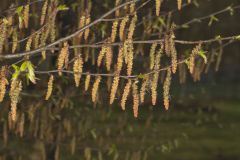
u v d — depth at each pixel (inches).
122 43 245.3
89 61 424.2
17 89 254.7
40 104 435.8
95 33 390.0
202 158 910.4
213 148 965.2
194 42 243.6
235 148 983.0
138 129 628.4
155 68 246.2
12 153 514.3
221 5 1259.2
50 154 496.7
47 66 437.7
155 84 244.7
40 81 446.9
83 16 272.1
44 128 465.1
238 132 1088.2
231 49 1841.8
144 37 401.7
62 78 423.8
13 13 285.0
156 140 762.2
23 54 258.5
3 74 251.9
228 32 1446.9
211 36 1402.6
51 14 276.2
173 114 730.8
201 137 982.4
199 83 1492.4
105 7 443.5
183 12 1081.4
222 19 1418.6
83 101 504.4
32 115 428.5
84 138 509.7
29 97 444.8
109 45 248.4
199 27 1342.3
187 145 937.5
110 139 559.2
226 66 1833.2
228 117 1283.2
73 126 504.1
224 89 1705.2
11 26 301.1
